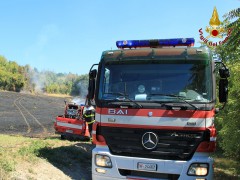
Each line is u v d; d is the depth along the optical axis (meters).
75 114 17.48
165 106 6.45
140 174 6.53
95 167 6.80
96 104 6.98
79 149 10.73
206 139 6.32
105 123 6.80
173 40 7.32
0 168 6.76
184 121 6.34
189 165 6.24
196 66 6.75
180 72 6.80
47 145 10.31
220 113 12.16
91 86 7.36
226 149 11.16
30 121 29.17
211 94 6.52
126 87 6.91
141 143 6.51
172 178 6.35
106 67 7.13
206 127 6.31
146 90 6.80
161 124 6.41
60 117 16.39
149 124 6.47
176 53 6.90
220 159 14.64
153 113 6.47
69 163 9.05
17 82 117.19
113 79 7.03
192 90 6.63
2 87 113.00
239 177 11.26
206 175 6.23
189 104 6.38
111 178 6.64
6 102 53.88
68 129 15.84
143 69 6.96
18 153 8.32
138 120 6.54
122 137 6.67
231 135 10.40
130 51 7.12
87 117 14.18
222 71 6.88
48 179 7.35
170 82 6.77
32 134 20.14
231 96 10.02
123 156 6.59
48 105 59.00
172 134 6.39
